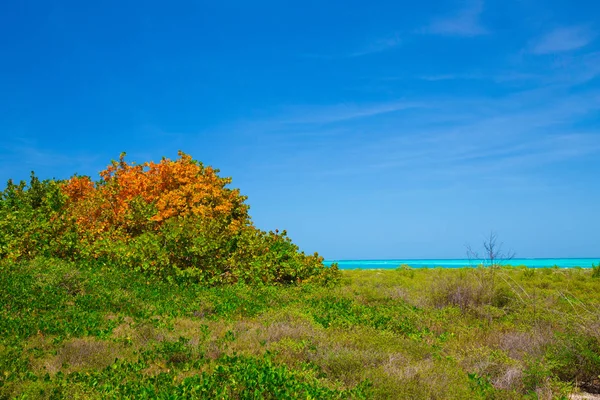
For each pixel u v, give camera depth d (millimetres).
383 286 20172
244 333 10477
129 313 12523
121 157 26656
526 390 7434
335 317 12578
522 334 10156
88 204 23109
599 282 20547
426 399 6766
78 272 15609
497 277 16000
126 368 7863
